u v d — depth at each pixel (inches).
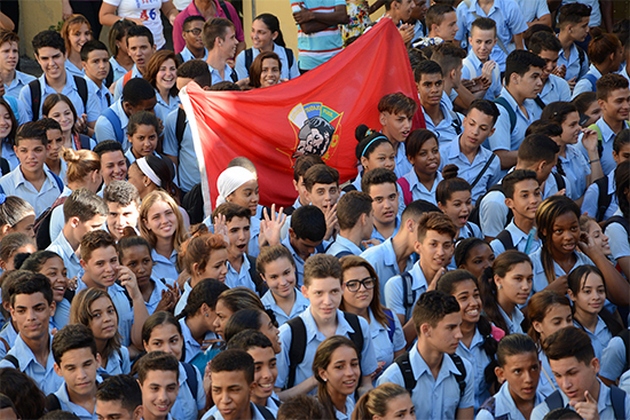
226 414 278.2
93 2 666.8
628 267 407.8
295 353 322.0
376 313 340.8
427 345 313.3
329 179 410.0
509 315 354.9
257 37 599.2
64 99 480.7
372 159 441.1
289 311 348.8
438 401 315.9
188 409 311.7
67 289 353.4
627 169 421.1
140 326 349.7
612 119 504.4
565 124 480.1
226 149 472.4
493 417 307.7
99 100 544.7
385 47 502.0
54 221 407.5
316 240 379.9
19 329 321.7
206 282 333.1
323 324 323.6
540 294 339.3
